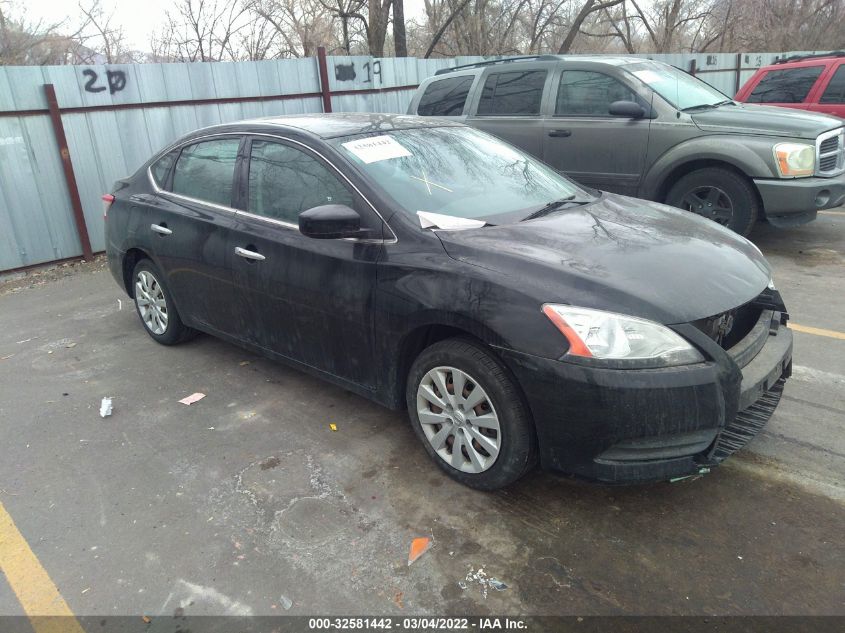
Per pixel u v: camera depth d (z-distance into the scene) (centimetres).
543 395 256
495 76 766
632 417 245
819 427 340
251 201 389
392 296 302
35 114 706
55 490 318
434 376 301
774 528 269
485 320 267
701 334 254
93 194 769
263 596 246
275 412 385
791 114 635
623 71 675
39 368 467
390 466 324
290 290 355
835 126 617
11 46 1319
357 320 323
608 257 283
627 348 246
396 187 331
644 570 250
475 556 262
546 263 272
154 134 810
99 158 766
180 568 262
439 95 820
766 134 606
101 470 333
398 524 282
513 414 271
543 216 340
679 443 251
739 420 285
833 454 317
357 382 343
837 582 240
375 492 304
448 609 237
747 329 302
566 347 250
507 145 436
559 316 253
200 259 415
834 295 533
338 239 331
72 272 731
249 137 398
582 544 265
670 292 262
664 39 2319
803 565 249
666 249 298
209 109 858
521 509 288
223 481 319
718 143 616
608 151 680
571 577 248
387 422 367
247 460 336
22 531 289
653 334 248
